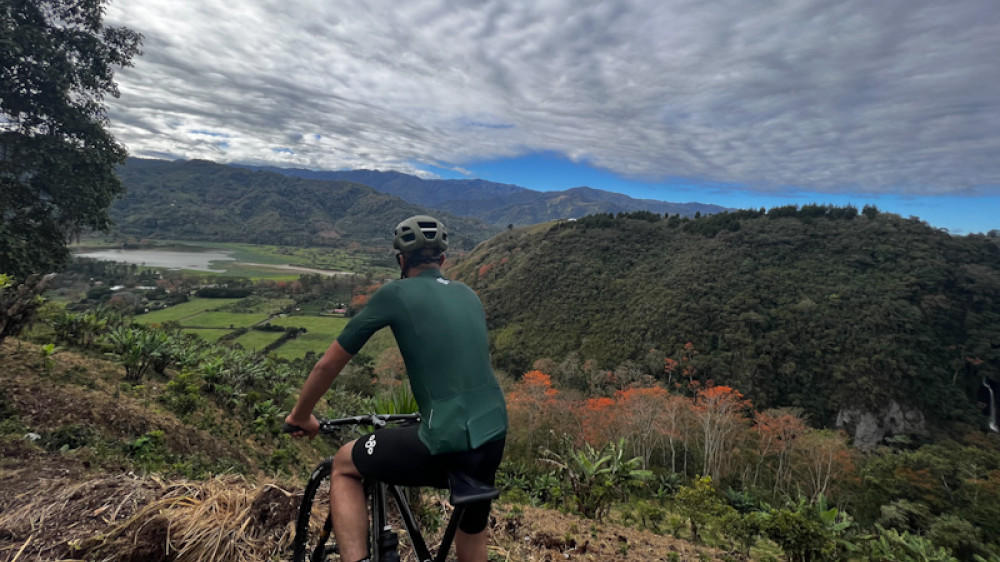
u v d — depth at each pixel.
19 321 5.73
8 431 5.09
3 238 15.32
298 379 29.02
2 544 2.03
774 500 44.00
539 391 75.50
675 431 63.81
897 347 97.69
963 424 89.06
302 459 13.23
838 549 10.66
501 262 156.62
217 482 2.72
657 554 5.44
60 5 18.05
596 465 12.31
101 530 2.16
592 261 142.38
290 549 2.37
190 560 2.11
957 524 38.44
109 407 7.54
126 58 19.91
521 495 13.86
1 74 16.69
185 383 12.21
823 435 64.38
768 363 97.38
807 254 131.25
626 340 108.62
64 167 17.86
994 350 97.94
